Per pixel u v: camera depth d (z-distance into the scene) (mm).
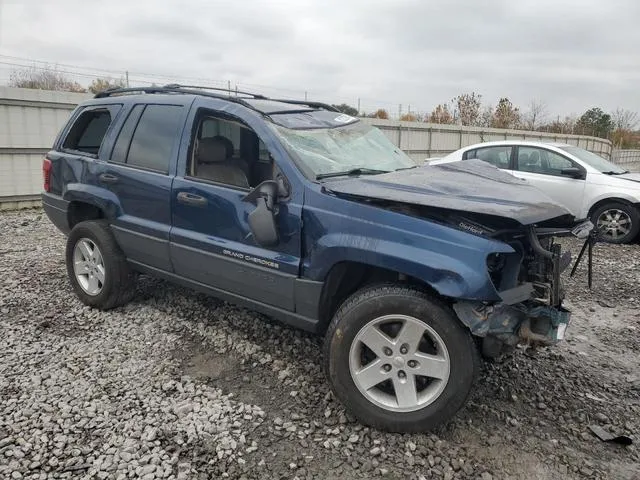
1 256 6293
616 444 2895
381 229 2889
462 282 2646
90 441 2770
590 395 3404
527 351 3102
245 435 2871
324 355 3061
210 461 2652
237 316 4457
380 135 4410
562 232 2949
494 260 2830
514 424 3031
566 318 2859
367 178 3250
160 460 2643
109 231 4465
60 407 3072
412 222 2832
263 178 4336
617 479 2607
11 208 10055
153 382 3396
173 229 3904
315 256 3123
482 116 33594
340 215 3025
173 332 4152
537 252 2807
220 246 3586
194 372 3545
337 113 4375
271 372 3568
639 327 4641
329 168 3447
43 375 3436
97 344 3922
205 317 4434
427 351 2891
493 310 2723
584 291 5629
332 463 2670
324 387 3379
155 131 4133
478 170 3793
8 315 4430
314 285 3160
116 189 4301
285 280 3281
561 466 2689
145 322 4332
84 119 4895
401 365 2875
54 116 10352
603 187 8312
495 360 3184
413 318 2809
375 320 2879
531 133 25109
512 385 3490
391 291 2889
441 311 2764
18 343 3900
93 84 19875
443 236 2752
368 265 3113
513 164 9125
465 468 2646
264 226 3104
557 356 3967
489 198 2885
